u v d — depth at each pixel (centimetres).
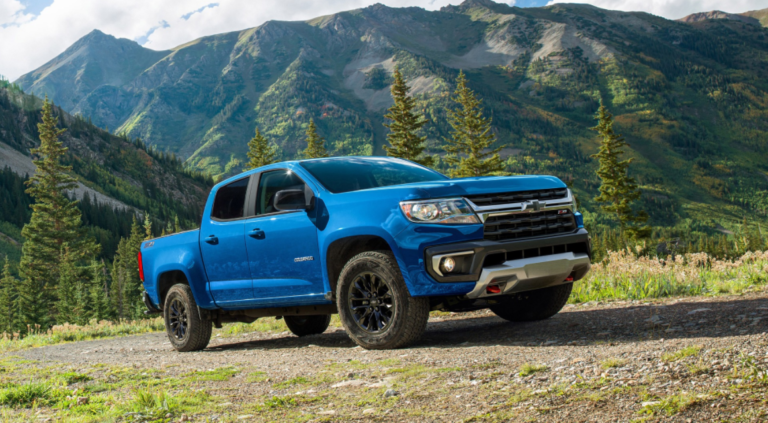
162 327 1370
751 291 688
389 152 5591
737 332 391
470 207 451
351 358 471
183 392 393
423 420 277
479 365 379
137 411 350
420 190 462
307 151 6806
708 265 995
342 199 509
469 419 269
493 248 444
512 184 480
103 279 9331
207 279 650
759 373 268
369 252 494
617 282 832
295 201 534
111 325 1405
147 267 747
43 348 993
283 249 554
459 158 5719
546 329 523
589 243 504
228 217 623
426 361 415
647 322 490
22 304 7969
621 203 5697
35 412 379
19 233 18038
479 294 450
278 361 508
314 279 533
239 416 319
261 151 7056
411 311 472
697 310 516
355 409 309
